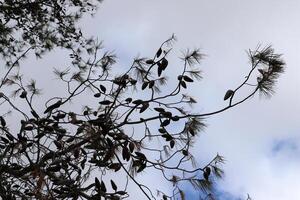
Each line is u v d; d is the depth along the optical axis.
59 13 7.84
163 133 3.77
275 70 3.29
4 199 3.45
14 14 7.58
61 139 3.75
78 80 4.07
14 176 3.57
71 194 3.49
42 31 7.87
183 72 3.70
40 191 3.39
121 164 3.64
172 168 3.72
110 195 3.54
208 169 3.68
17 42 7.84
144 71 3.85
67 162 3.61
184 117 3.73
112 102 3.79
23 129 3.70
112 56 4.02
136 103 3.74
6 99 3.78
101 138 3.68
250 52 3.33
